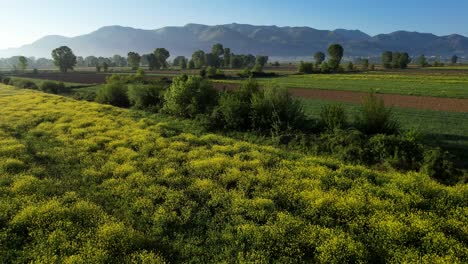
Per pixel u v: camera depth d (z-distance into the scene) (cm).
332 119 1981
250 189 1277
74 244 892
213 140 1978
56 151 1742
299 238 917
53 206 1086
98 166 1545
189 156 1636
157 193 1224
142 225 1020
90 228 976
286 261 827
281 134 2017
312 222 1033
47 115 2734
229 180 1329
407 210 1062
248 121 2256
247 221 1014
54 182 1347
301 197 1175
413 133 1620
